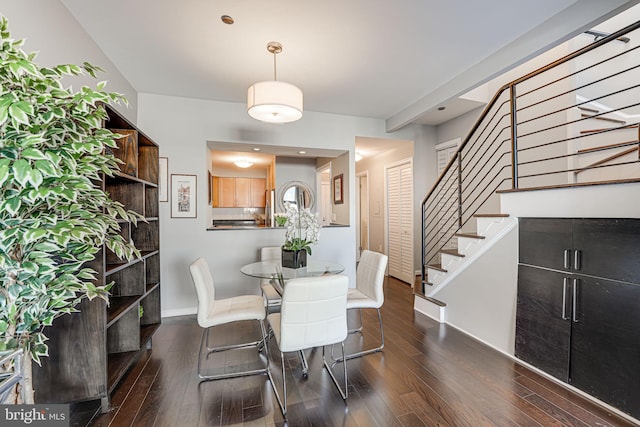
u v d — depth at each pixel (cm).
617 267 171
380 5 191
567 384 195
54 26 184
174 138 343
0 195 107
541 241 215
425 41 234
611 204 175
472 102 385
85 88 123
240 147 392
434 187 352
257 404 183
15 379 116
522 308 228
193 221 350
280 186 602
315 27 215
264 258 323
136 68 277
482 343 265
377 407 179
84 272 143
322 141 404
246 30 219
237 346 260
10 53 106
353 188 423
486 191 393
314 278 175
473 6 194
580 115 298
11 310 118
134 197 224
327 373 217
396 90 330
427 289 342
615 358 170
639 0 166
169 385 203
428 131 477
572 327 193
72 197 112
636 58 292
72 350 171
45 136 119
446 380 206
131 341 224
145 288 238
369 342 268
